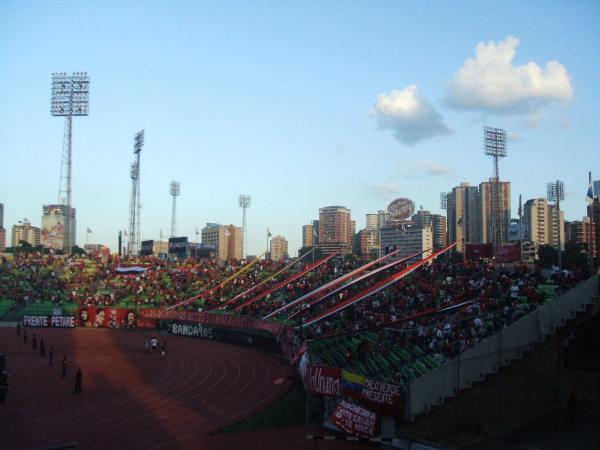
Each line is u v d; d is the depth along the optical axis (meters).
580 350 38.56
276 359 53.06
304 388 37.41
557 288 39.44
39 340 66.88
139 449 26.34
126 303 84.19
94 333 74.81
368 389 27.70
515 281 45.25
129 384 41.25
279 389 39.25
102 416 32.12
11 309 84.69
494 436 27.55
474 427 28.44
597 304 34.00
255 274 94.06
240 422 30.83
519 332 31.02
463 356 28.72
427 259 59.50
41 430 29.38
